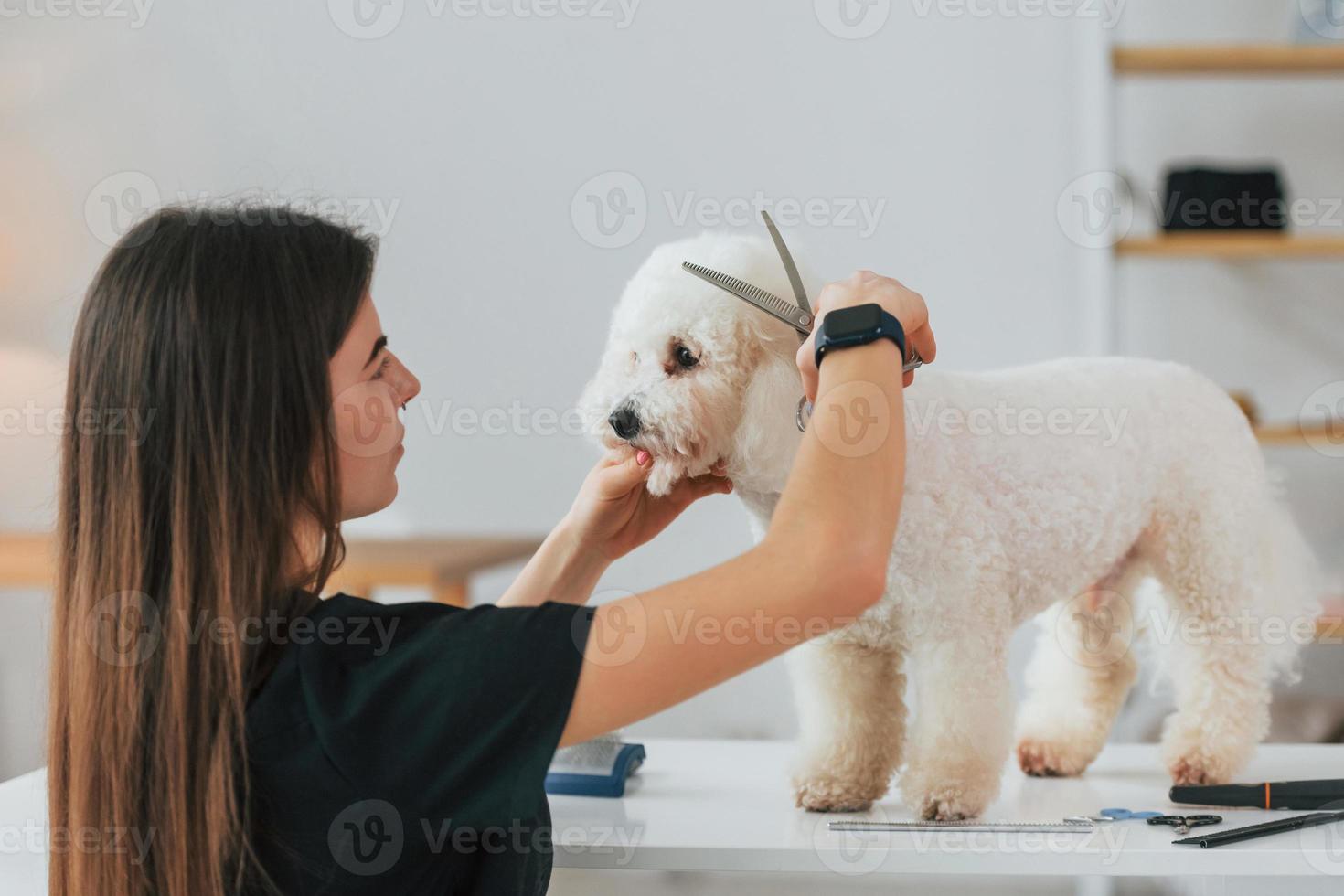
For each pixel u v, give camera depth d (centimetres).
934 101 230
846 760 104
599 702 66
